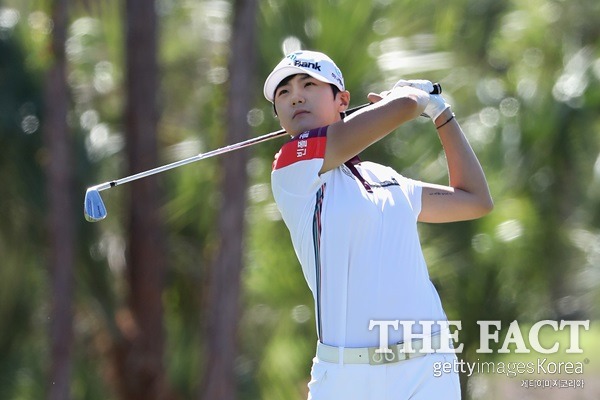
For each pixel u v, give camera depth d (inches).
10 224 1288.1
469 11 1492.4
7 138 1250.0
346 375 463.8
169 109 1448.1
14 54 1233.4
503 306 1320.1
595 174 1459.2
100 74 1380.4
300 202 473.7
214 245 1236.5
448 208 513.0
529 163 1477.6
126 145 1318.9
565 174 1486.2
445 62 1266.0
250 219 1273.4
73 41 1333.7
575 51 1512.1
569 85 1478.8
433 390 465.7
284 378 1291.8
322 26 1175.0
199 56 1428.4
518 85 1518.2
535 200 1471.5
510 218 1366.9
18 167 1266.0
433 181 1259.8
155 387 1332.4
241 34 1210.6
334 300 466.0
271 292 1268.5
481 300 1312.7
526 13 1520.7
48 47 1208.2
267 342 1302.9
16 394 1289.4
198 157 519.2
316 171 469.1
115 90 1381.6
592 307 1417.3
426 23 1283.2
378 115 467.5
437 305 477.7
